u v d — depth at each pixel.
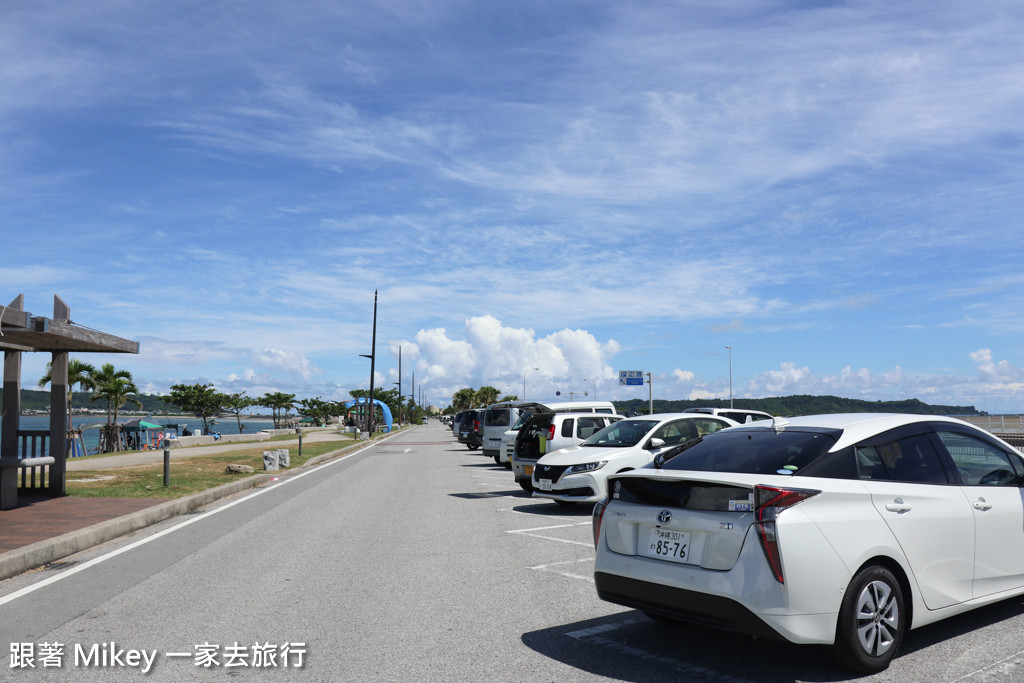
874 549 4.48
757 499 4.36
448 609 6.08
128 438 41.78
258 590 6.77
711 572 4.45
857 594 4.38
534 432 14.63
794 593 4.21
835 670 4.54
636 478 5.02
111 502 12.25
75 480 16.12
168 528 10.60
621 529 5.08
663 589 4.68
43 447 13.16
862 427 5.08
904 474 4.97
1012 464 5.73
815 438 4.97
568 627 5.55
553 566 7.77
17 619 5.87
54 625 5.70
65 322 11.34
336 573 7.47
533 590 6.73
